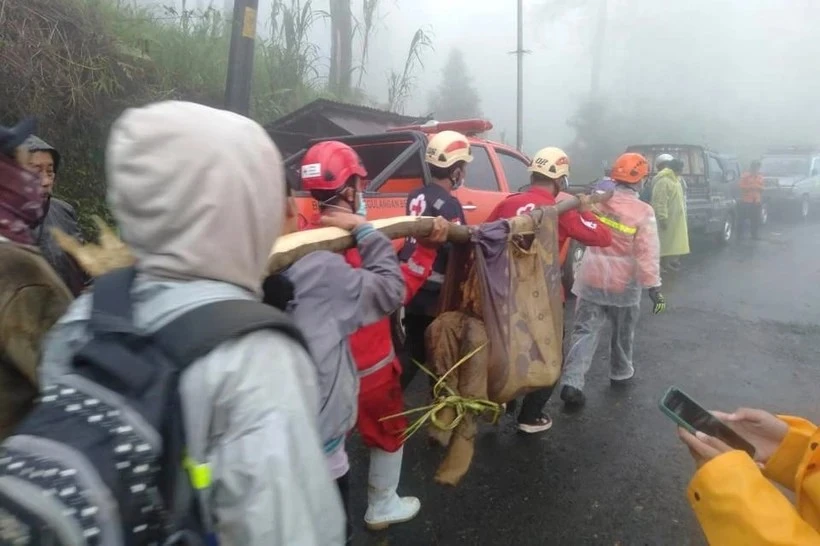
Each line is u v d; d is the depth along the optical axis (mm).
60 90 6324
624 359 5246
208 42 9688
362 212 2637
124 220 1061
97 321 1025
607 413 4812
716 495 1312
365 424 2820
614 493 3725
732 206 14242
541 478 3863
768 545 1228
